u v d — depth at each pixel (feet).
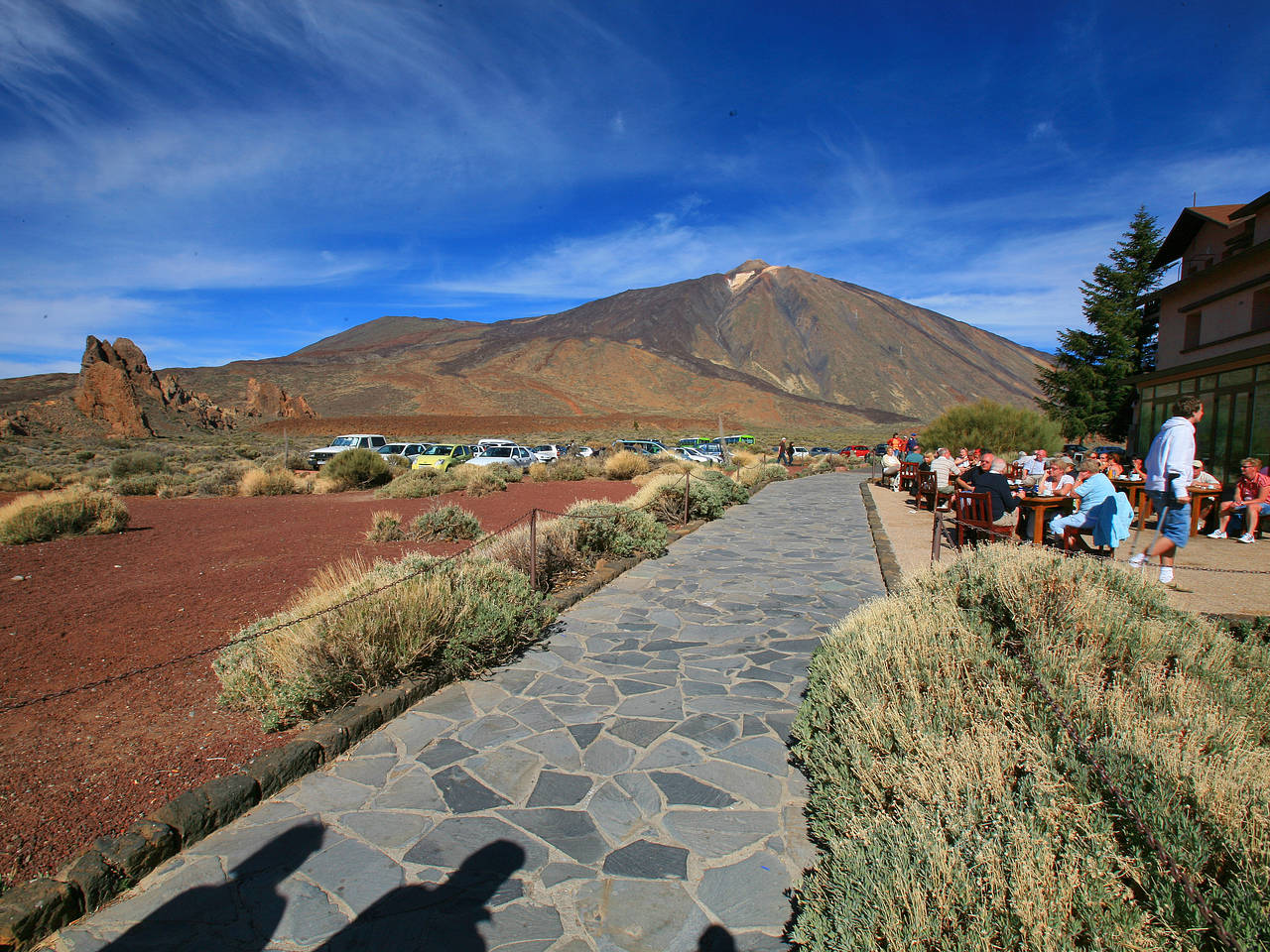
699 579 25.66
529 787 10.66
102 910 8.01
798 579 25.62
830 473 113.80
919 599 14.69
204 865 8.82
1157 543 21.22
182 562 28.55
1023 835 6.31
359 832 9.50
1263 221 52.29
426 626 15.06
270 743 11.73
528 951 7.18
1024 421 77.71
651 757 11.61
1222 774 7.20
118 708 13.26
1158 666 10.77
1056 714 8.48
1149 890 5.96
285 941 7.43
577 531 27.45
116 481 77.15
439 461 91.45
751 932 7.42
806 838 9.21
